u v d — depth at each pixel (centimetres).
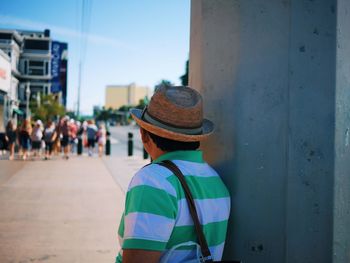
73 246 512
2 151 1975
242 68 188
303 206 182
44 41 7544
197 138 158
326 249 181
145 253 135
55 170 1277
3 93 3897
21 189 914
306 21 181
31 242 526
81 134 1955
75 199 806
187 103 159
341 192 182
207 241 154
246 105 188
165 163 152
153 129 158
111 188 942
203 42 197
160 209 139
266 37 185
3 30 6481
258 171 186
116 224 621
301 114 182
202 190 155
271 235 185
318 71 181
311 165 181
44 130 1672
